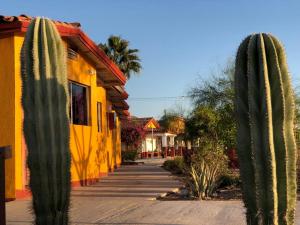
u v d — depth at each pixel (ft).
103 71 57.11
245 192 18.33
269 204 17.60
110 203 34.71
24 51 19.54
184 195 39.58
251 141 17.79
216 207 32.40
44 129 18.97
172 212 30.45
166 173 64.28
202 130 85.66
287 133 17.95
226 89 85.66
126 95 76.79
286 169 17.70
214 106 88.43
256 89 17.90
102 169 61.21
